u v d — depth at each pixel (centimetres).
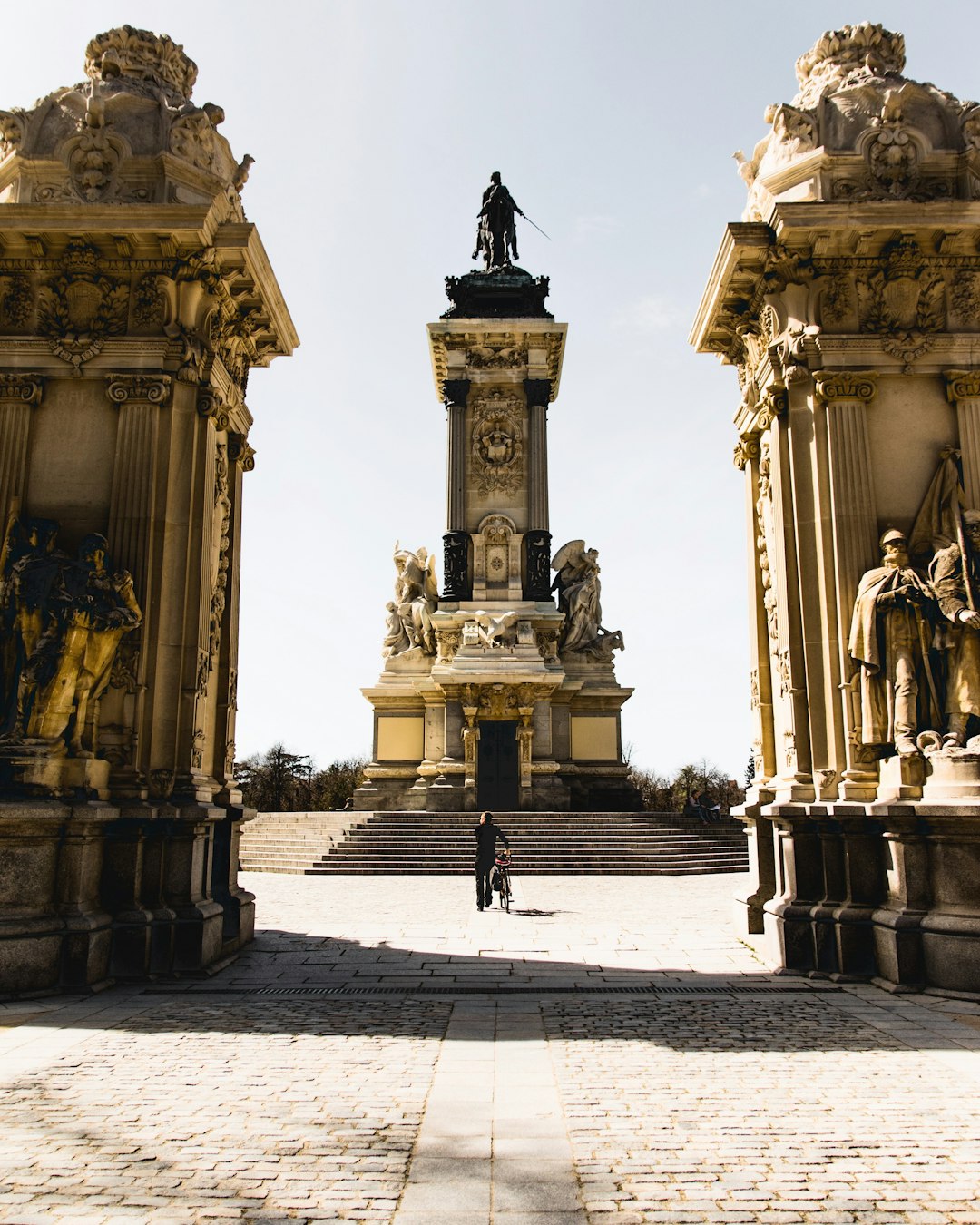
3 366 1470
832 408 1480
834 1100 800
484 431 4503
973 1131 729
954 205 1422
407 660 4406
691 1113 766
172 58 1600
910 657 1353
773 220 1471
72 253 1459
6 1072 880
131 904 1330
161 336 1477
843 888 1386
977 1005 1158
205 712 1509
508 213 4944
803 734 1466
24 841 1247
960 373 1472
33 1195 608
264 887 2719
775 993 1242
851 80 1550
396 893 2562
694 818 3625
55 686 1295
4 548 1403
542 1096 809
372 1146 694
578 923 1941
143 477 1433
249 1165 658
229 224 1470
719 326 1764
